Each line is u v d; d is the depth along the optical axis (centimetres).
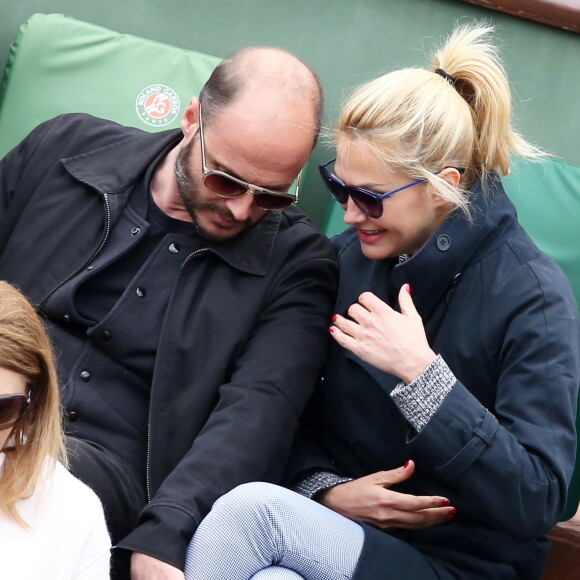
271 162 919
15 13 1332
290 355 960
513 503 834
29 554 676
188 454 891
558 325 876
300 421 1008
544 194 1187
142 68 1249
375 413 938
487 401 911
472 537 903
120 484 905
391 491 895
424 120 877
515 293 892
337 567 835
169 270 985
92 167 1025
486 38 1281
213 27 1323
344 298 988
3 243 1045
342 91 1307
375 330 864
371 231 908
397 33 1300
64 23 1258
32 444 684
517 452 834
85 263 990
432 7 1292
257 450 898
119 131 1065
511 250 914
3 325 648
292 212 1070
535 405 859
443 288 920
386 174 879
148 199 1005
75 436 943
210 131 930
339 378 962
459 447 831
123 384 970
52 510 691
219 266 995
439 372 846
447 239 905
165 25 1328
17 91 1231
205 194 945
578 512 1178
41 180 1041
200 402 950
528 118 1293
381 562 842
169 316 962
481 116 916
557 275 909
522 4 1271
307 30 1312
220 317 974
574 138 1292
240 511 824
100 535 710
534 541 920
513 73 1293
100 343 965
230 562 820
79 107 1227
